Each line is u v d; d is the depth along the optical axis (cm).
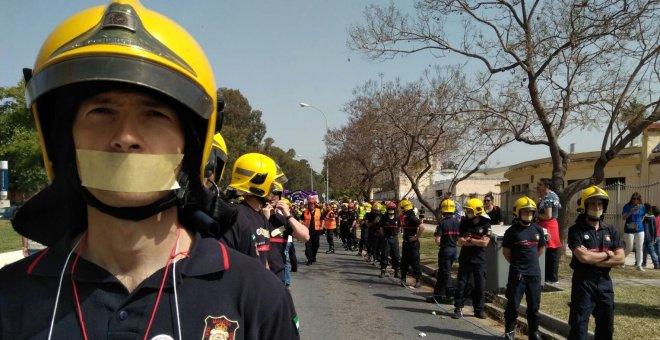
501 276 917
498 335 707
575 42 1070
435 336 700
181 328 117
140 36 108
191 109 114
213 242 134
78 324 115
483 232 809
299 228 555
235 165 454
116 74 103
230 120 6494
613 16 1015
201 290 122
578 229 546
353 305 910
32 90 111
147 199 116
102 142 112
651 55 1035
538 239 668
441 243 955
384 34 1333
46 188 131
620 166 1944
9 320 117
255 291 128
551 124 1175
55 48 112
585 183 1145
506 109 1292
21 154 3900
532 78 1145
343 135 3359
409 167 2164
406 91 1800
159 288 120
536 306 658
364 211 1925
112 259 124
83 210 133
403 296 1008
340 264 1577
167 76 109
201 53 124
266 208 459
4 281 121
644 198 1547
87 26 112
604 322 540
